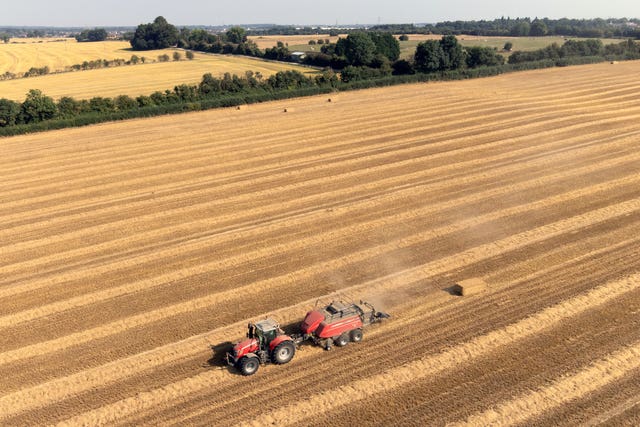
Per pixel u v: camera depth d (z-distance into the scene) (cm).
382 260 2722
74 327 2228
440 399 1708
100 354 2028
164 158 4722
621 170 3950
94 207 3641
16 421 1691
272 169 4312
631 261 2566
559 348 1936
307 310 2277
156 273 2686
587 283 2381
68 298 2477
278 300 2372
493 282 2439
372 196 3641
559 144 4688
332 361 1922
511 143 4778
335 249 2872
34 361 2003
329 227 3161
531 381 1773
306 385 1798
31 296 2512
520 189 3656
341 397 1730
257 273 2638
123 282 2608
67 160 4766
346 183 3912
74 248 3030
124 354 2022
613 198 3419
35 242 3125
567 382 1756
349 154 4647
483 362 1878
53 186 4094
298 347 2014
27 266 2834
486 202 3450
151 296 2461
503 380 1784
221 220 3341
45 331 2208
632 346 1922
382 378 1806
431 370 1844
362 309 2089
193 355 1998
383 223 3186
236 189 3884
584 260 2603
